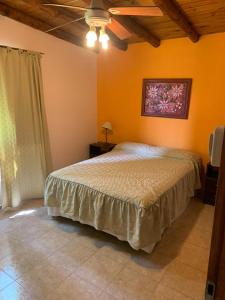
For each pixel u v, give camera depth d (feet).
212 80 11.13
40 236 8.45
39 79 11.00
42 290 6.13
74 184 8.57
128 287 6.26
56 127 12.91
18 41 10.26
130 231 7.24
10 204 10.48
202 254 7.60
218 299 2.31
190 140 12.28
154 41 11.72
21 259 7.25
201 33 10.78
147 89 13.10
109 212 7.71
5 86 9.70
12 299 5.86
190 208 10.80
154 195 7.47
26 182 11.26
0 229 8.83
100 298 5.91
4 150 10.00
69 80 13.14
